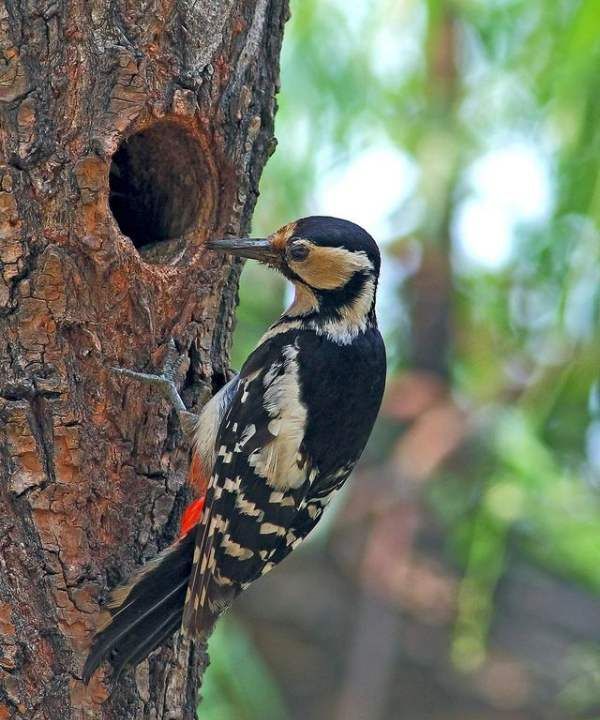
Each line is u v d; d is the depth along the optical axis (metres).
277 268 9.34
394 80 13.93
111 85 7.73
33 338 7.69
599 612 19.39
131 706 7.96
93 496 7.87
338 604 19.28
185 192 8.62
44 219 7.66
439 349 16.28
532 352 14.27
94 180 7.63
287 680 18.95
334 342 9.12
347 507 16.80
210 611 7.95
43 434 7.72
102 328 7.88
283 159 13.22
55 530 7.73
